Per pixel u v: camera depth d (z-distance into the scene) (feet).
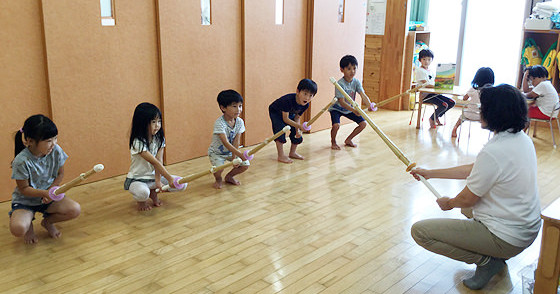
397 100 22.74
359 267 8.55
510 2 22.03
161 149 10.83
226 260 8.72
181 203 11.30
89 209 10.85
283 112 13.88
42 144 8.38
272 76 16.11
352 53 18.92
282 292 7.72
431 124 19.19
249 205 11.23
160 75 13.25
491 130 7.39
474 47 23.26
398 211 11.00
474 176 7.27
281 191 12.13
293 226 10.16
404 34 21.94
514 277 8.29
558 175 13.66
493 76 16.57
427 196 11.93
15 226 8.72
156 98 13.35
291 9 16.25
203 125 14.58
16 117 10.94
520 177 7.13
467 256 7.72
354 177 13.24
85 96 11.85
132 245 9.25
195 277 8.15
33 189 8.64
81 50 11.58
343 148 16.12
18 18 10.61
